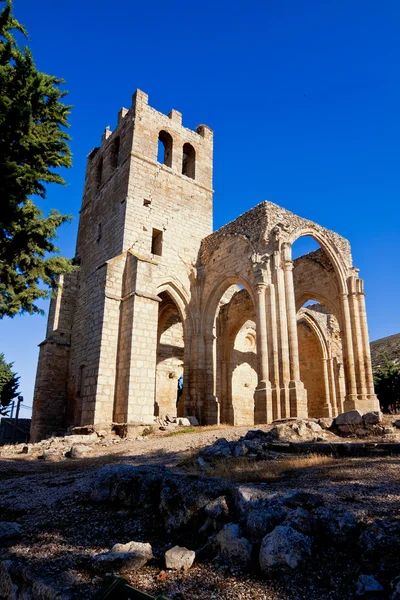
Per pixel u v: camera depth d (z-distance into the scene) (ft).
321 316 102.22
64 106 56.70
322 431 43.04
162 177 91.81
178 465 35.45
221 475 28.17
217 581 15.72
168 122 97.76
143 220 85.25
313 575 14.89
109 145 100.63
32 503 28.53
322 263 85.92
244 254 76.95
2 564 18.94
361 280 79.66
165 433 62.69
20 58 52.19
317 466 28.89
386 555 14.56
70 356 92.32
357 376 74.79
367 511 17.28
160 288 84.02
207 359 84.02
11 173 50.19
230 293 107.86
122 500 25.85
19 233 56.34
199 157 101.71
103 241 90.48
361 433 40.52
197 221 94.79
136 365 69.46
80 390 83.66
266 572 15.38
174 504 22.21
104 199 95.61
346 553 15.62
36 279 59.36
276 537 15.98
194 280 88.38
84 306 89.92
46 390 88.58
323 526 16.90
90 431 64.75
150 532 21.79
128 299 74.08
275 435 41.24
